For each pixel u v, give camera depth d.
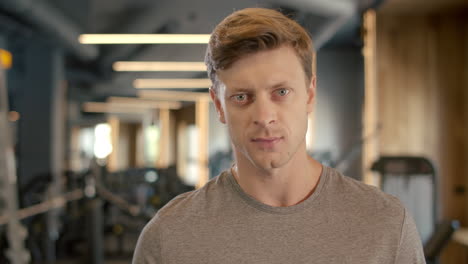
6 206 2.26
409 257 0.69
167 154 15.73
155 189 8.43
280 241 0.68
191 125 13.54
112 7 5.19
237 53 0.64
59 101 7.06
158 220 0.72
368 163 4.27
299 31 0.67
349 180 0.75
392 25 4.30
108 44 6.75
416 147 4.20
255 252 0.68
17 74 6.70
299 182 0.71
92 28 5.89
